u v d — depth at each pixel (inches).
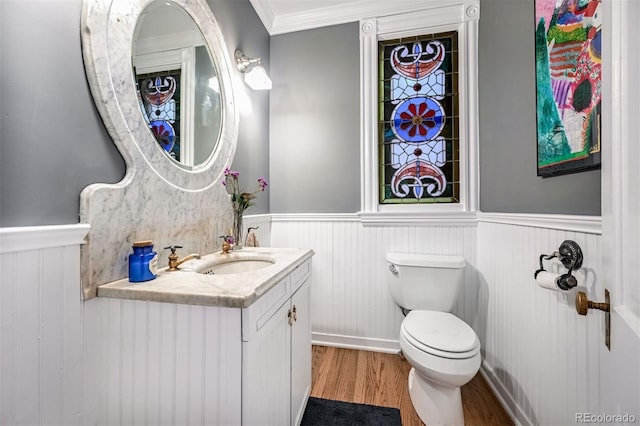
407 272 68.0
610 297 21.3
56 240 26.5
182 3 46.1
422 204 77.4
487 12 65.5
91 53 30.1
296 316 46.6
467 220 71.2
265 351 33.5
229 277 34.1
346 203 80.0
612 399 21.2
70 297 28.0
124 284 31.7
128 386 31.2
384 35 78.6
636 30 17.8
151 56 39.4
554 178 41.5
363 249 78.4
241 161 67.3
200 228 49.1
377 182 78.4
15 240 23.3
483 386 62.8
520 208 51.2
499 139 60.0
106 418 31.4
